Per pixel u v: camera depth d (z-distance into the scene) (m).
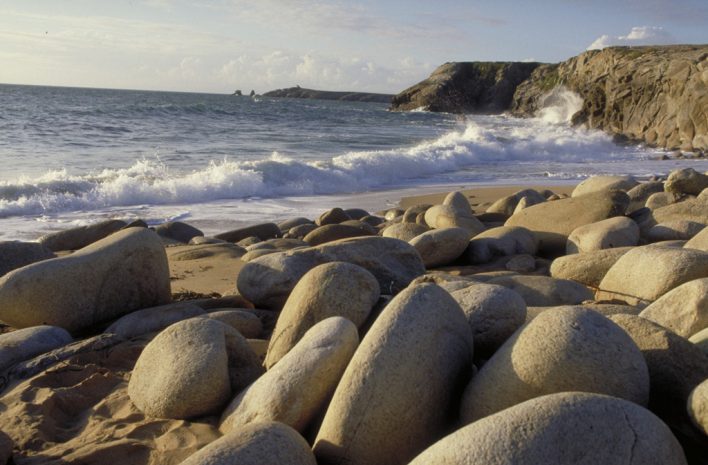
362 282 4.03
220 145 24.61
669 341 2.86
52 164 17.67
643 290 4.70
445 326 2.88
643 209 8.24
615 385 2.51
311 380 2.91
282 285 5.22
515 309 3.39
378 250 5.74
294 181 16.11
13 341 4.38
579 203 7.87
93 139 24.27
